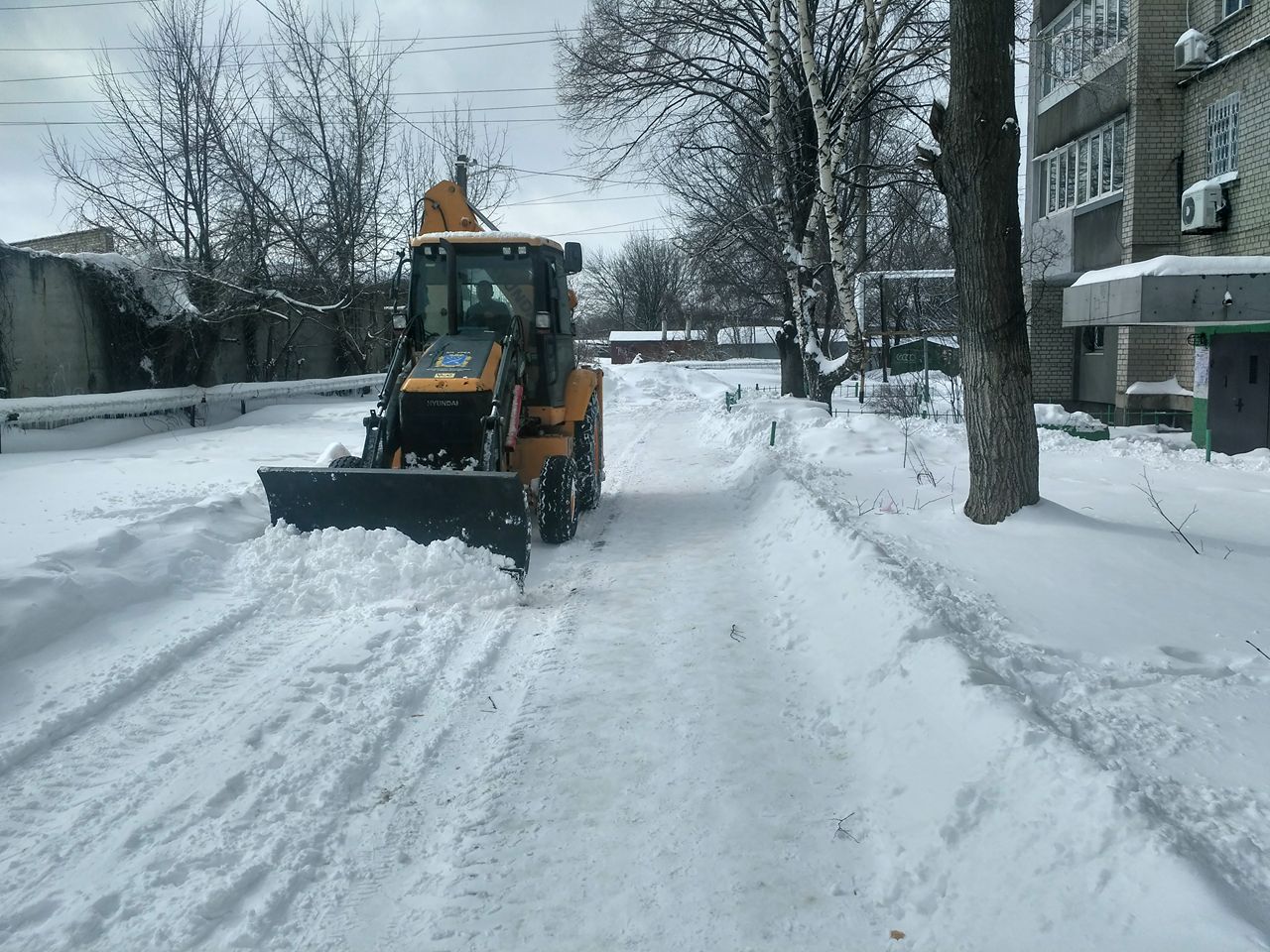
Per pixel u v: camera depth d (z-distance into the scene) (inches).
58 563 241.4
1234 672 187.2
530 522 340.5
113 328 637.9
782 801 153.8
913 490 382.9
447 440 320.2
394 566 266.8
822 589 253.3
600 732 179.2
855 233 918.4
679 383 1346.0
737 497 411.8
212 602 248.5
